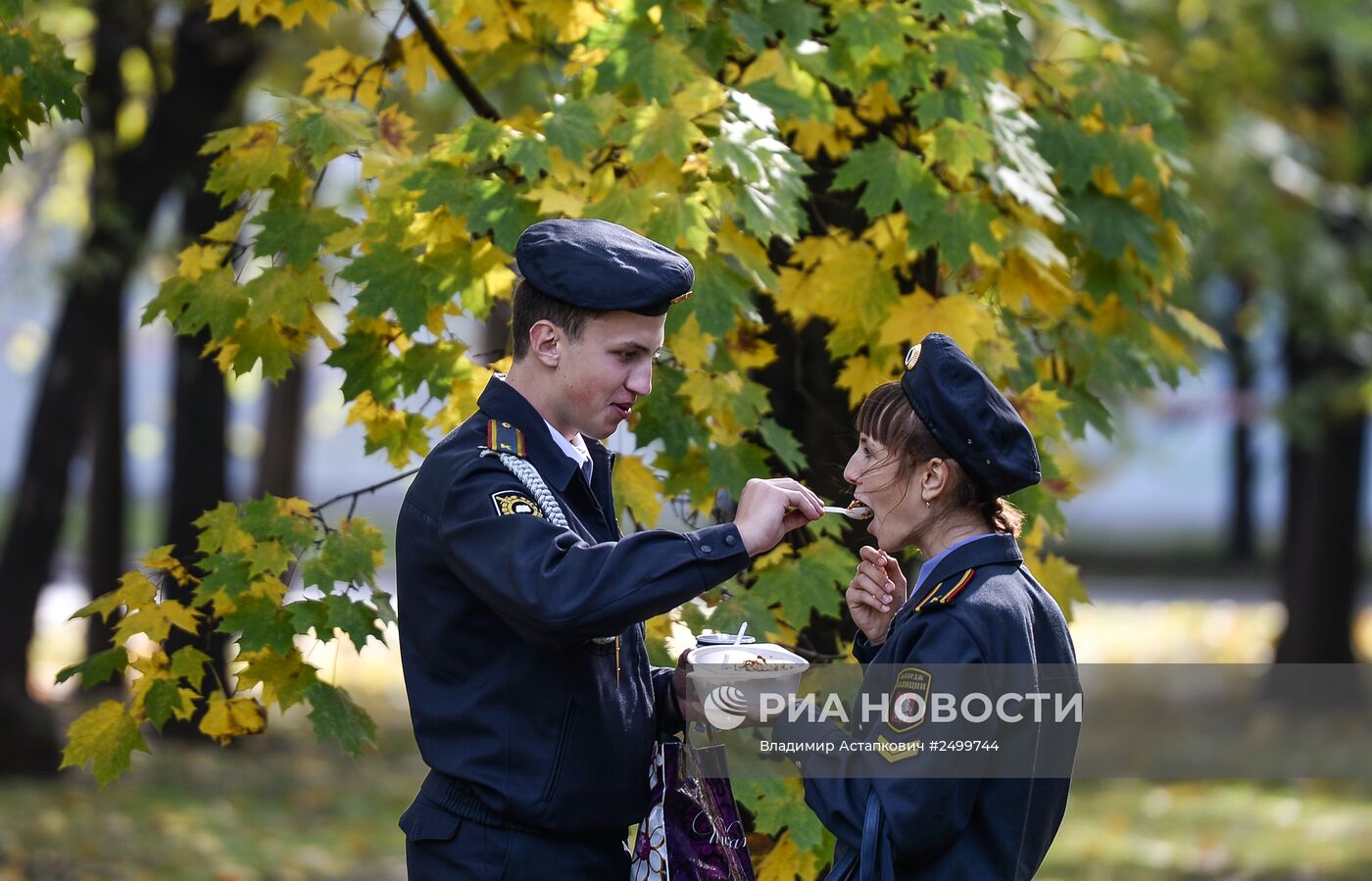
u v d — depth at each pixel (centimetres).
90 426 2008
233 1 826
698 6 763
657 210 687
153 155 2005
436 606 561
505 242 690
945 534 564
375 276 713
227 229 774
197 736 2208
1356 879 1675
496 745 555
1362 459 2780
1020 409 780
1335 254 2369
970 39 775
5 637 1927
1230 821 1972
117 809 1795
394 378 752
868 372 788
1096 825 1959
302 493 3438
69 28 2306
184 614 732
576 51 794
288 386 2948
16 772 1902
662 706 628
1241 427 5762
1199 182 2122
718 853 601
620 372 558
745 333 798
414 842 576
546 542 528
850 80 783
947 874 530
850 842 541
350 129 751
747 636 691
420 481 570
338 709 716
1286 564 2852
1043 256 777
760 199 714
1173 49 2092
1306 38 2358
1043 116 848
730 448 741
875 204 744
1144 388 848
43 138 2519
